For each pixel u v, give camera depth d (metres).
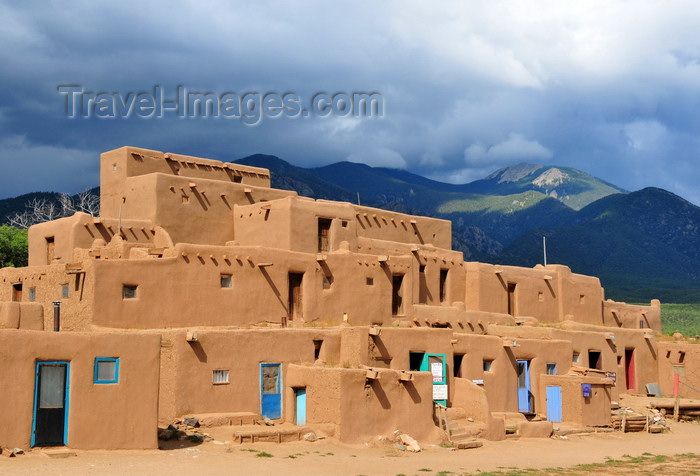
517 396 36.69
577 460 28.95
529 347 37.50
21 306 23.83
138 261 30.05
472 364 34.69
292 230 37.88
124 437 22.17
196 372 27.34
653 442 34.84
